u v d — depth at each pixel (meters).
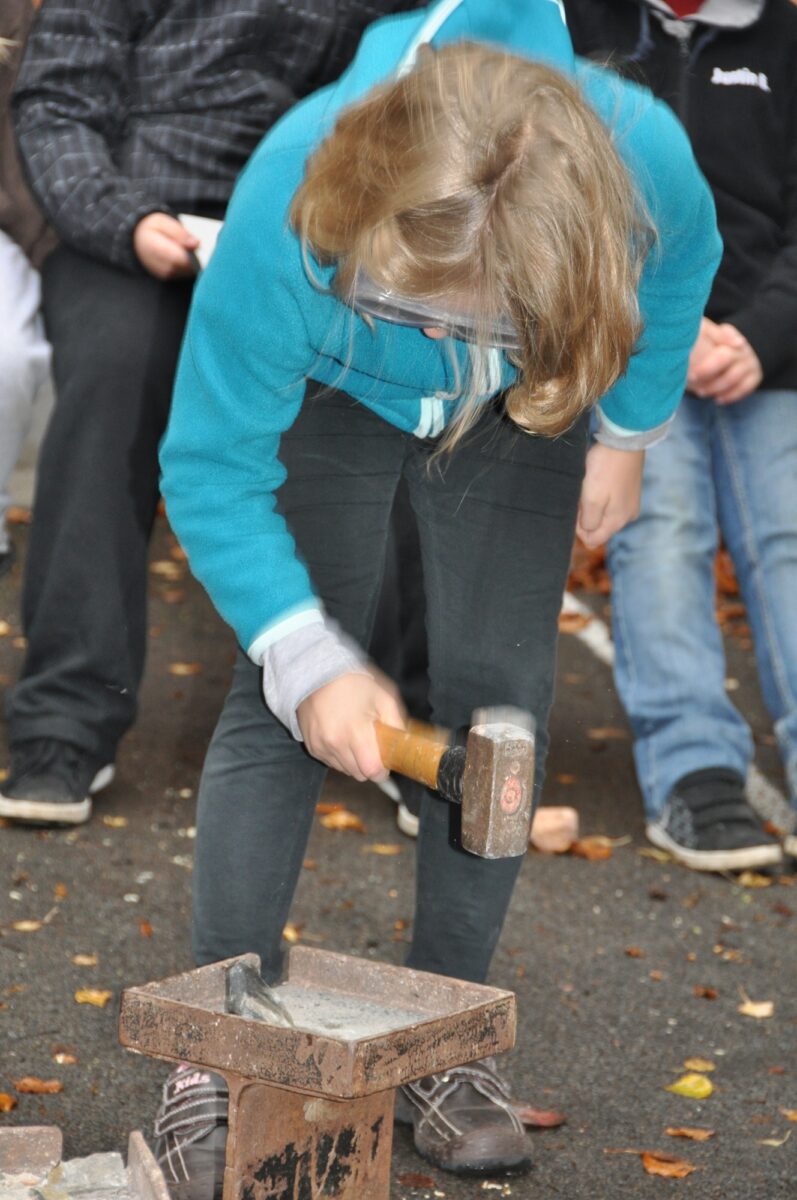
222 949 2.25
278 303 1.99
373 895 3.62
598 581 6.83
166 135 3.67
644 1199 2.43
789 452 3.95
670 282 2.26
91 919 3.37
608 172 1.74
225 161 3.66
